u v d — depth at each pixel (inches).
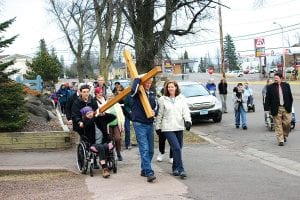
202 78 3496.6
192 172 393.7
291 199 299.1
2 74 570.6
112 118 391.2
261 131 693.9
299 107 1067.9
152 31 1000.9
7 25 565.6
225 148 544.1
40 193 327.6
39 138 532.4
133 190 329.4
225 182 351.3
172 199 300.5
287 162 444.5
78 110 391.5
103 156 378.3
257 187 333.1
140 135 363.3
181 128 374.0
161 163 440.8
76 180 372.5
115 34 952.3
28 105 669.9
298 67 2856.8
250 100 1008.9
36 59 2112.5
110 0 921.5
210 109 829.8
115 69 2504.9
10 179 386.6
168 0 989.8
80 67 1694.1
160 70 354.9
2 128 539.8
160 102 374.0
